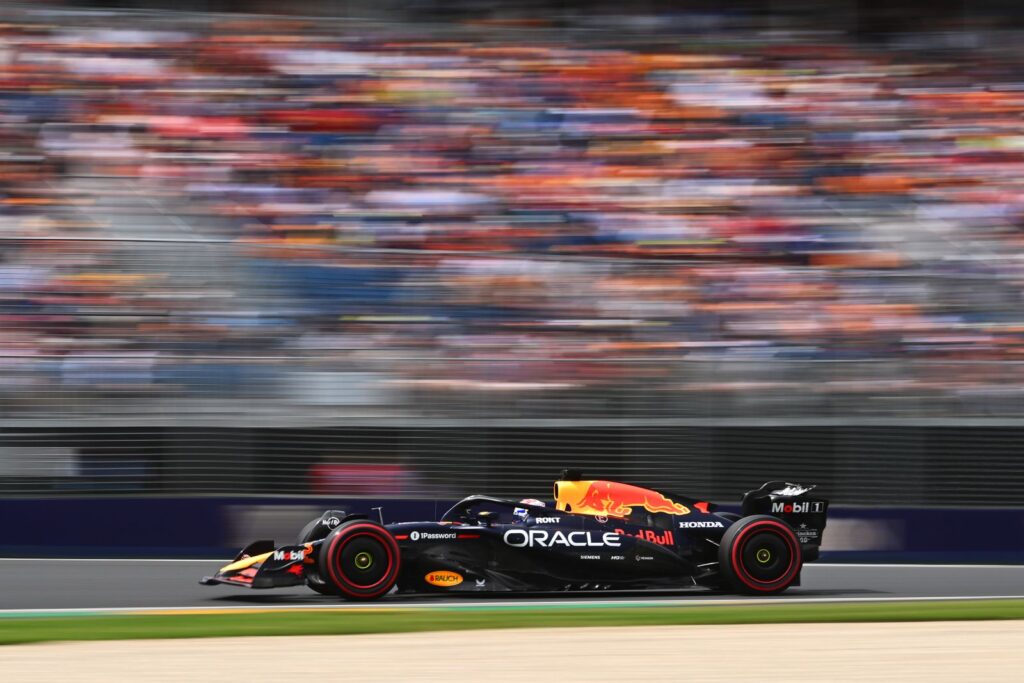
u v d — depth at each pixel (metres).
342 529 29.66
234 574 30.23
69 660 20.53
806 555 33.50
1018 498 41.62
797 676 19.38
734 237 54.53
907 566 40.28
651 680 18.91
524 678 18.95
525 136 58.34
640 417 41.50
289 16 62.00
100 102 56.44
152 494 40.16
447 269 44.50
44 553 39.53
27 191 51.84
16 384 39.59
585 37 63.75
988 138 61.12
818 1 67.25
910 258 53.59
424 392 41.22
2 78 56.50
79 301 41.59
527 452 41.09
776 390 41.72
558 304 44.34
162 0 61.50
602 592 32.62
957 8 66.81
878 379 42.06
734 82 62.56
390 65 60.47
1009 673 19.83
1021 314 47.25
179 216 51.72
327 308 42.66
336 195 54.16
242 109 57.34
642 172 57.22
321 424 40.75
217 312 42.06
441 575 30.38
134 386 40.28
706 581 32.12
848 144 60.16
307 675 19.08
